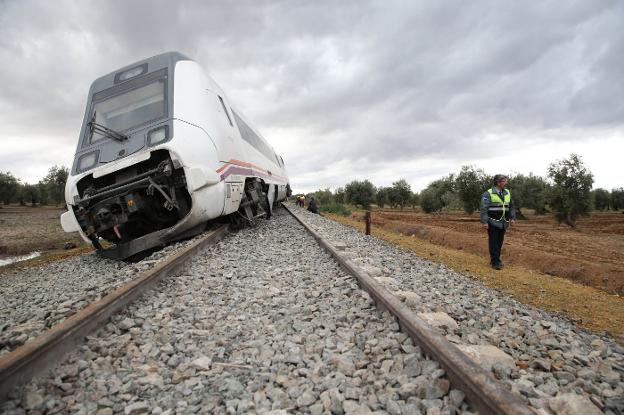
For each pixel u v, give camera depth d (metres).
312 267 6.32
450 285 5.98
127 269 6.04
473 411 2.25
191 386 2.76
